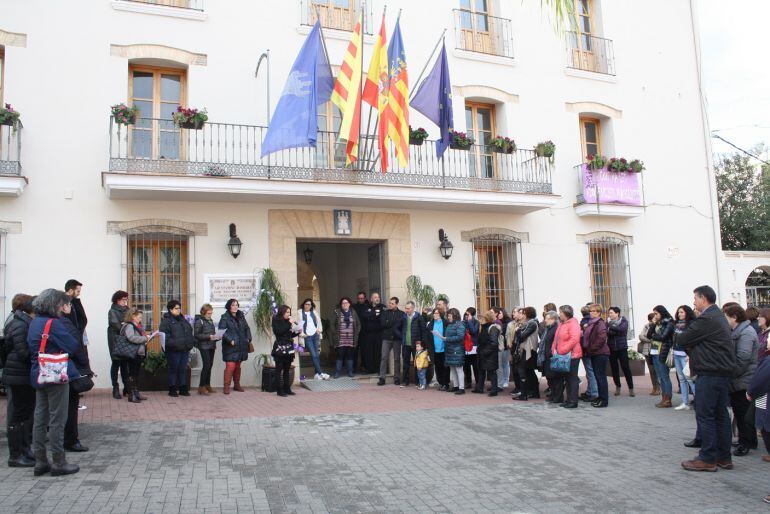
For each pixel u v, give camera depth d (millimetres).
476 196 12594
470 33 14117
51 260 10281
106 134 10859
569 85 14938
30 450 6008
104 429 7391
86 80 10820
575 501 5047
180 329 9812
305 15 12492
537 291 13906
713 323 5902
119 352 9047
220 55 11750
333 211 12344
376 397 10281
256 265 11656
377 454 6488
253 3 12117
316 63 10883
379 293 13250
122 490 5141
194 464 5969
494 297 13844
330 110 12656
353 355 12375
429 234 13156
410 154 12789
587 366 10047
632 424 8086
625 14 15992
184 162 10867
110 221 10750
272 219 11867
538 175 13961
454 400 10016
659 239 15547
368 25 12953
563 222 14422
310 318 12016
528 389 10328
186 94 11672
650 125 15867
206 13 11703
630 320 14781
